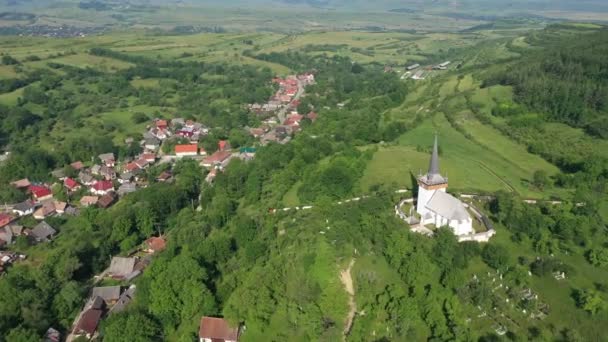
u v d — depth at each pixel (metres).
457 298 119.81
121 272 162.00
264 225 167.38
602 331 112.69
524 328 114.25
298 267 134.38
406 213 160.88
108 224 183.50
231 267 152.50
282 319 124.50
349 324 119.00
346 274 132.62
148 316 132.38
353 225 147.00
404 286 127.19
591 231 148.50
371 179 194.38
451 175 196.25
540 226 146.88
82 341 130.00
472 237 143.50
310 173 192.12
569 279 129.12
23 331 123.38
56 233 195.88
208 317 126.44
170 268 139.38
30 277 150.75
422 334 114.00
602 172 189.12
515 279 128.38
